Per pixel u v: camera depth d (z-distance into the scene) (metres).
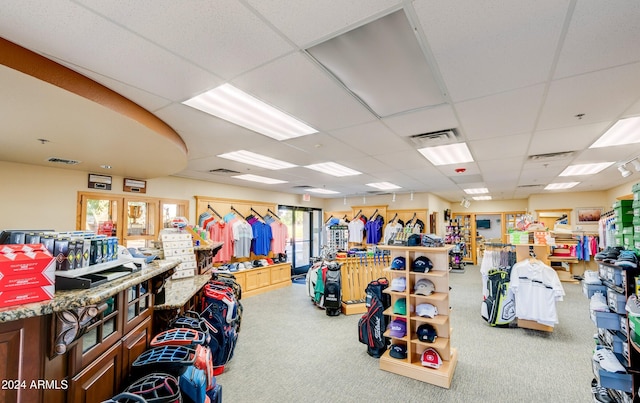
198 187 6.48
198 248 3.67
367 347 3.78
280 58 1.81
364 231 9.54
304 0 1.33
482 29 1.55
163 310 2.52
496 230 13.59
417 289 3.24
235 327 3.75
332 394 2.80
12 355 1.17
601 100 2.42
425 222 8.91
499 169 5.35
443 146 3.81
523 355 3.65
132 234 5.10
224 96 2.33
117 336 1.85
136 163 3.85
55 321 1.29
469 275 9.66
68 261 1.47
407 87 2.21
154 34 1.55
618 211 2.78
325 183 7.14
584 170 5.43
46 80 1.72
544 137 3.40
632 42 1.65
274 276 7.68
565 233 8.41
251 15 1.43
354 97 2.37
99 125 2.41
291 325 4.80
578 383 2.99
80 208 4.34
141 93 2.23
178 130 3.09
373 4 1.37
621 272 2.30
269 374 3.19
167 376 1.68
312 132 3.23
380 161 4.71
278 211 9.06
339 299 5.25
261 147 3.82
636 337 1.98
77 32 1.51
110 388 1.76
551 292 4.25
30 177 3.87
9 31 1.48
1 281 1.14
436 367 3.03
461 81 2.12
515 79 2.09
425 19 1.47
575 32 1.57
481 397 2.75
